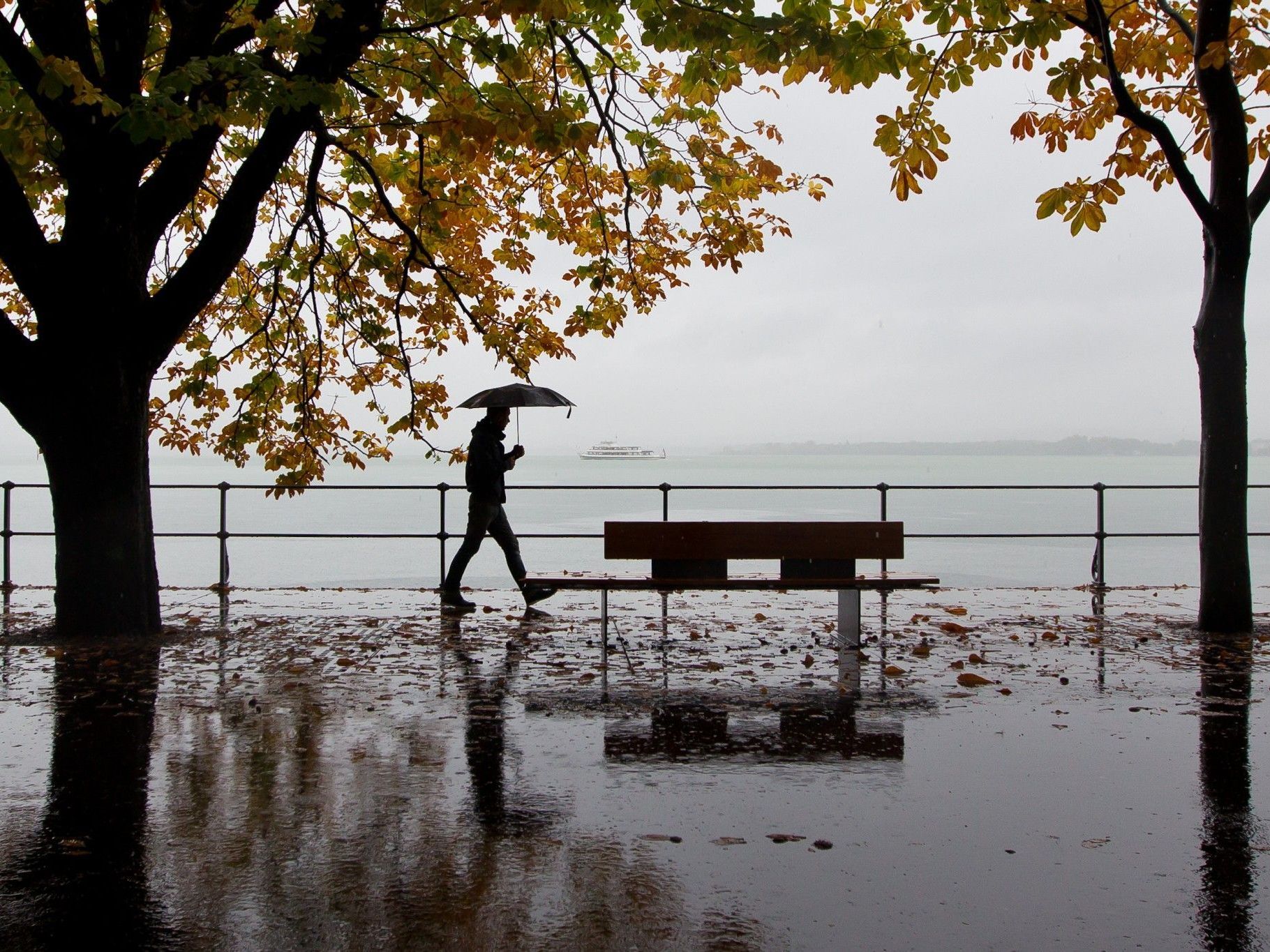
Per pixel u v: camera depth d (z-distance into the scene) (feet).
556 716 20.62
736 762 17.52
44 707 21.18
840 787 16.20
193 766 17.28
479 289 42.14
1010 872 12.93
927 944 11.05
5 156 29.09
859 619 27.94
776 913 11.81
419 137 31.81
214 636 29.48
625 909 11.93
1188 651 27.40
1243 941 11.14
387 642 28.78
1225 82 29.07
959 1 25.93
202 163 30.30
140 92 29.66
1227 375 30.35
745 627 31.45
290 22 31.19
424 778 16.67
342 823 14.64
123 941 11.20
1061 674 24.57
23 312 38.78
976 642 28.86
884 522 27.73
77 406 28.55
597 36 33.94
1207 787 16.16
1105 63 28.30
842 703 21.71
